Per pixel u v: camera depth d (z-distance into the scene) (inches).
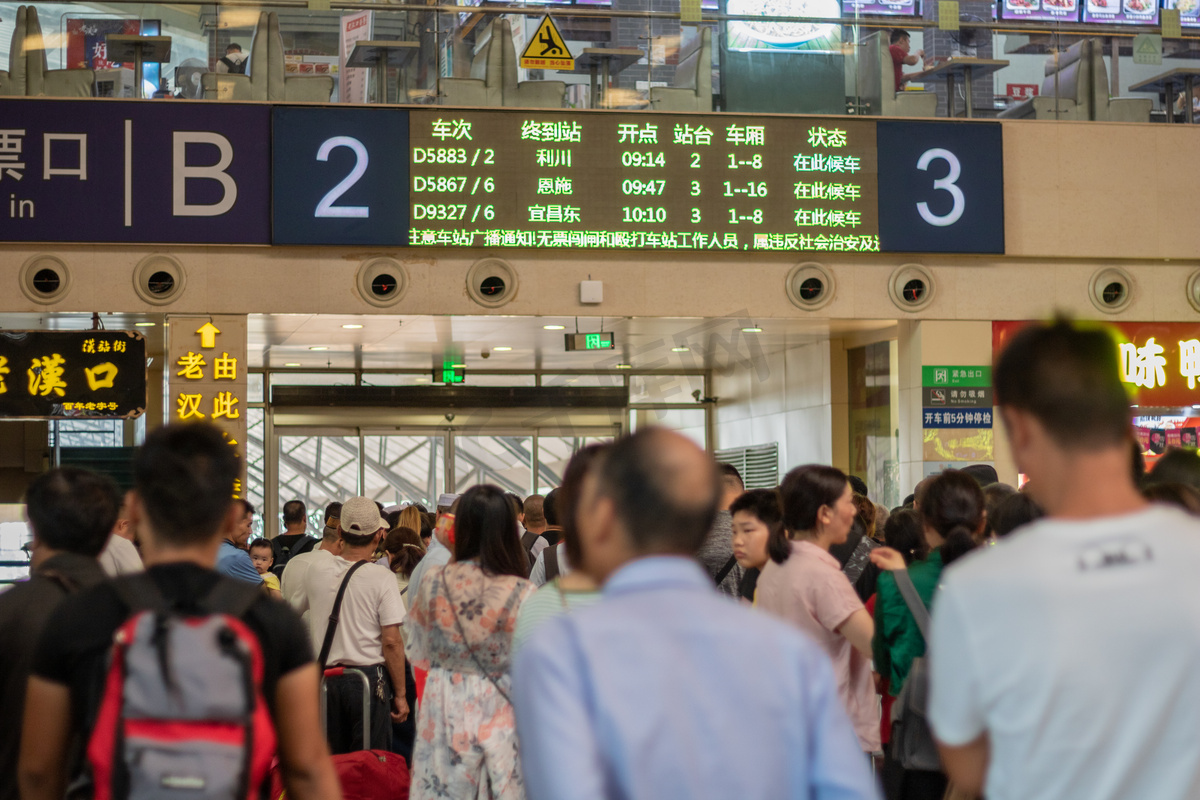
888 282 438.0
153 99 403.2
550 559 193.2
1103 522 67.2
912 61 444.5
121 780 74.5
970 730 68.0
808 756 62.3
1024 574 65.8
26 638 103.3
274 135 405.1
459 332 464.1
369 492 583.5
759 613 64.6
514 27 422.0
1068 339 70.0
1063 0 458.0
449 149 412.8
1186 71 464.4
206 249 405.4
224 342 403.9
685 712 59.5
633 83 426.3
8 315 402.9
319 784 84.7
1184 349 453.1
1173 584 64.9
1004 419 72.2
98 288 400.5
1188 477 146.6
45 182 396.2
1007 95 450.3
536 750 59.1
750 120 428.1
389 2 416.2
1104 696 63.6
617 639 60.6
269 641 81.4
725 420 606.2
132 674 75.5
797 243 429.1
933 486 136.1
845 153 432.8
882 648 133.3
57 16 402.0
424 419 590.6
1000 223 439.5
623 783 58.4
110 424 481.7
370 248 412.8
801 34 438.0
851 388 492.4
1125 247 449.4
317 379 581.3
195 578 80.9
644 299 424.8
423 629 160.1
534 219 416.5
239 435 402.0
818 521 149.4
